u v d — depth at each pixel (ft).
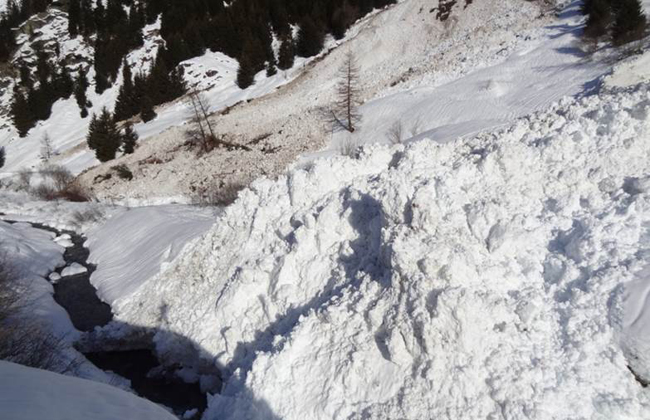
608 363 23.75
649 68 86.12
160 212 90.53
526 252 30.14
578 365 24.04
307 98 154.71
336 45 193.06
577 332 25.14
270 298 38.86
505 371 24.62
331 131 129.90
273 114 152.35
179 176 131.95
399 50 170.81
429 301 27.37
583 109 39.50
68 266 82.58
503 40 140.36
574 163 34.78
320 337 31.94
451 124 101.30
